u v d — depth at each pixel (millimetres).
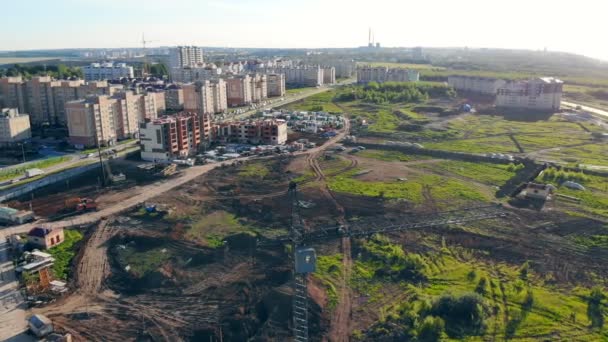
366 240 119500
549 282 100938
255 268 106750
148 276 103938
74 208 142750
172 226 128625
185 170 181625
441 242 118875
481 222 129125
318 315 89375
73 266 109000
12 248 117125
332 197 149125
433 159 195625
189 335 86062
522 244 116750
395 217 129875
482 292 96312
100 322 89562
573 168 175875
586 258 110562
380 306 93250
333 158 196625
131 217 136000
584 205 141375
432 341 81500
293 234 114625
